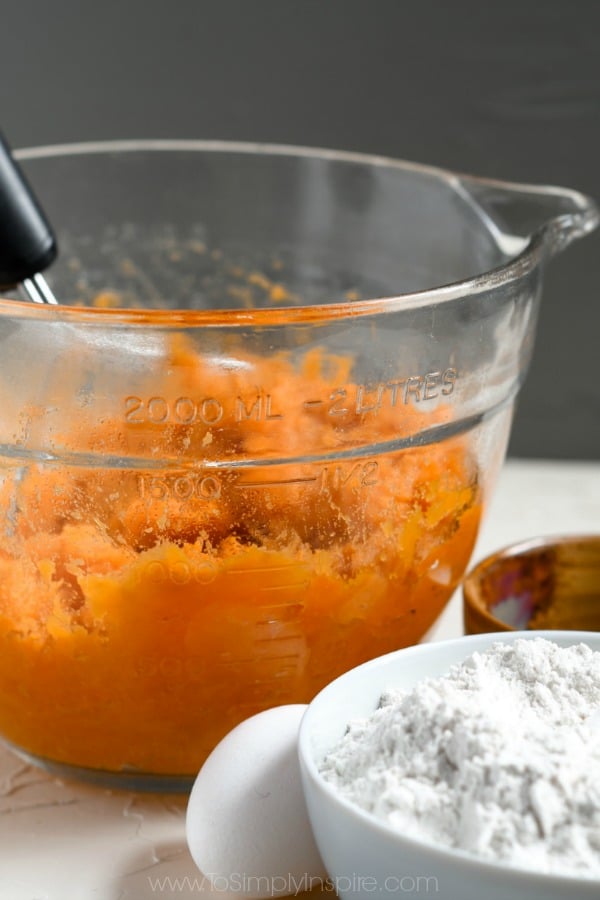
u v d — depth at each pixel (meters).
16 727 0.61
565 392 1.03
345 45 0.94
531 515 0.88
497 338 0.60
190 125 0.97
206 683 0.58
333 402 0.56
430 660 0.56
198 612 0.57
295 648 0.59
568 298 1.00
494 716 0.50
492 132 0.96
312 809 0.50
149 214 0.78
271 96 0.96
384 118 0.96
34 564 0.57
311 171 0.77
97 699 0.59
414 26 0.94
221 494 0.56
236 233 0.78
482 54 0.94
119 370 0.55
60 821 0.60
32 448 0.56
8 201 0.64
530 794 0.48
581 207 0.66
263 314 0.54
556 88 0.94
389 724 0.51
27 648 0.58
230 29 0.94
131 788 0.61
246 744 0.55
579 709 0.53
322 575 0.58
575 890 0.46
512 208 0.69
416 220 0.74
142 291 0.79
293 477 0.56
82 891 0.56
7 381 0.56
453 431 0.59
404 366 0.57
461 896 0.47
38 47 0.96
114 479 0.56
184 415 0.55
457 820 0.49
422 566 0.60
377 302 0.55
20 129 0.98
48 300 0.67
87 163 0.77
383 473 0.58
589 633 0.57
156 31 0.95
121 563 0.57
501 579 0.67
